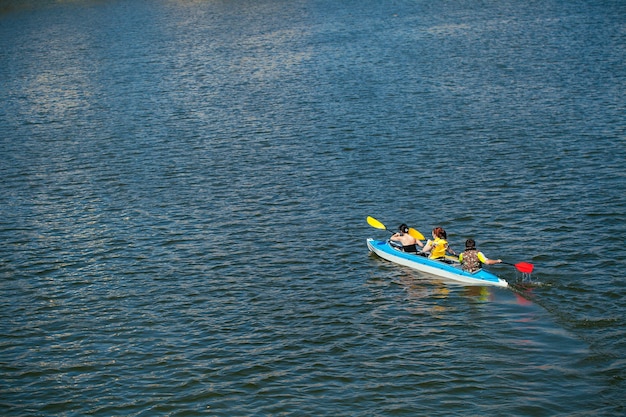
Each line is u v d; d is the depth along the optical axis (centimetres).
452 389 1775
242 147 3988
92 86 5747
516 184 3173
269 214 3042
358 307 2234
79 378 1933
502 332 2020
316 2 9688
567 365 1836
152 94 5369
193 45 7225
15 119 4916
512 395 1731
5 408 1809
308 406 1742
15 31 8831
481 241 2642
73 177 3675
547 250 2523
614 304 2128
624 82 4672
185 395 1820
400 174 3403
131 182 3547
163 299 2367
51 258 2738
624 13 7069
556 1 8225
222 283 2459
